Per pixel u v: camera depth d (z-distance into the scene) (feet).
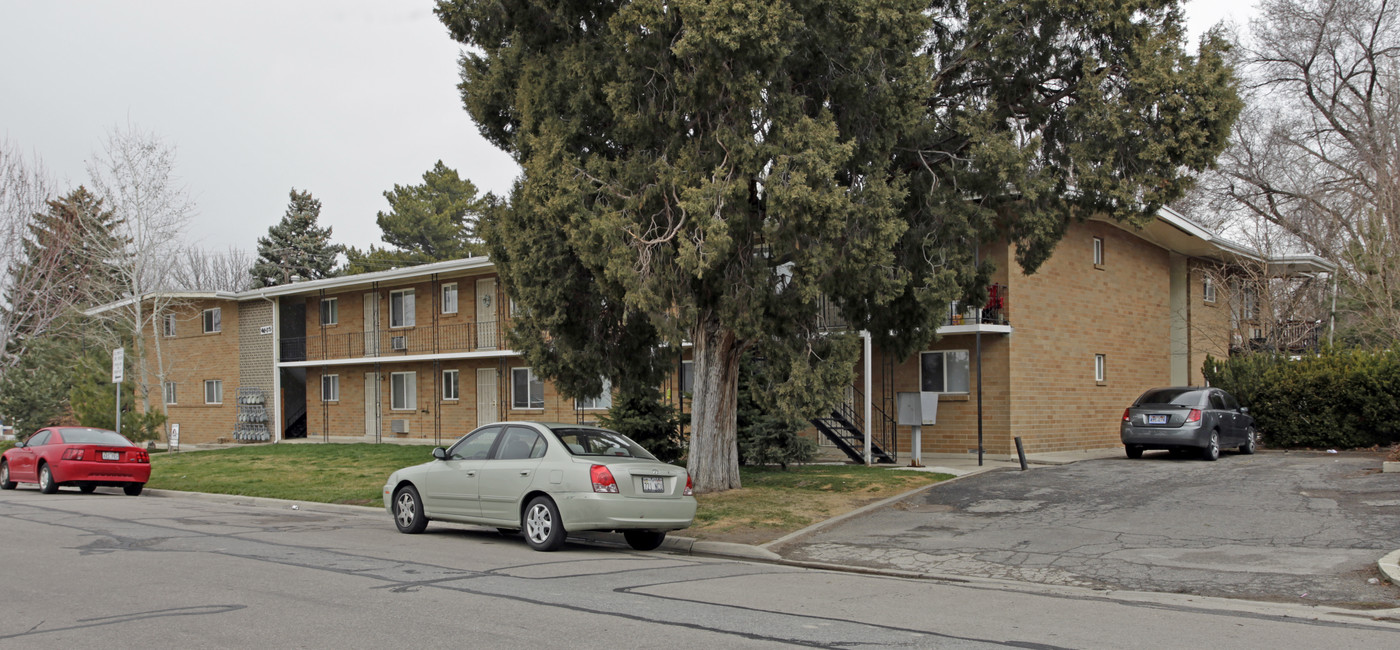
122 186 99.86
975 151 44.73
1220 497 45.27
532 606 24.50
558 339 50.01
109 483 61.77
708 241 38.58
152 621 22.59
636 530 36.17
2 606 24.34
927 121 46.09
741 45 38.29
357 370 110.11
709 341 50.21
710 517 42.93
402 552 34.65
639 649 20.13
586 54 43.14
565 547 37.40
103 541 36.99
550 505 35.29
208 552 34.12
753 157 40.47
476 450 39.27
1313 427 70.54
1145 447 64.80
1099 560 33.53
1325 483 47.96
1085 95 43.16
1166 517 41.04
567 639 20.95
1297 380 71.61
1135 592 28.96
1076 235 77.25
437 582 28.02
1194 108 41.63
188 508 52.08
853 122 44.19
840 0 40.73
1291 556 32.53
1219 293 90.89
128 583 27.58
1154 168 42.70
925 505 47.01
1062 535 38.37
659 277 41.11
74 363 108.37
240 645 20.33
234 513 49.83
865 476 55.16
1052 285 74.33
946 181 47.01
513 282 51.03
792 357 44.68
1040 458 67.56
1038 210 45.44
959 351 72.49
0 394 109.70
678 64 40.93
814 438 77.10
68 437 61.82
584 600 25.43
